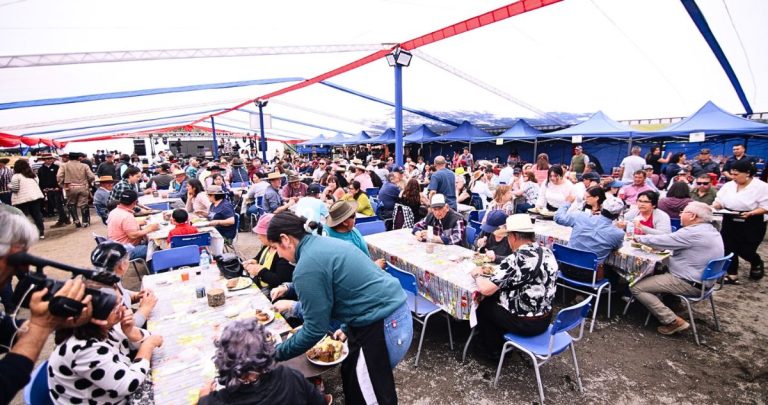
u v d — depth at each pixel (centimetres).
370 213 588
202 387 162
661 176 805
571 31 602
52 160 945
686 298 339
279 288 279
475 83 968
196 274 304
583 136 1042
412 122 1700
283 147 3148
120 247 202
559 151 1541
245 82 880
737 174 450
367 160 1692
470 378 292
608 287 379
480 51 742
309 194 581
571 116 1269
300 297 173
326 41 636
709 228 333
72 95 664
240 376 125
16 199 701
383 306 184
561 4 507
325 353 194
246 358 124
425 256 359
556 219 450
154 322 222
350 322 186
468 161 1377
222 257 302
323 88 1155
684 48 618
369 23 570
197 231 438
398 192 633
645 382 285
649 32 571
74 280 101
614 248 366
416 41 686
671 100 935
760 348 326
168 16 418
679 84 811
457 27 599
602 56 697
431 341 346
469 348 333
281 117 1775
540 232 453
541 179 739
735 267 461
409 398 270
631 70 752
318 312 170
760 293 433
